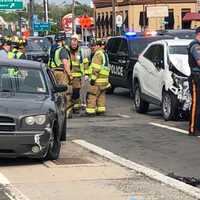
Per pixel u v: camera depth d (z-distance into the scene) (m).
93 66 33.69
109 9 194.12
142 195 15.57
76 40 33.72
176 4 178.50
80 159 20.58
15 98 19.86
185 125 29.25
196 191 15.93
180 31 44.84
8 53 36.84
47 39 69.06
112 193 15.75
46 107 19.41
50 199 15.09
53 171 18.45
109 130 27.81
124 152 22.23
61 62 31.83
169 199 15.18
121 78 43.47
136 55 42.06
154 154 21.80
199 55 25.20
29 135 18.69
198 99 25.69
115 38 45.12
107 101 41.81
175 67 30.22
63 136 24.20
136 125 29.52
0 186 16.48
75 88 34.09
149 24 158.25
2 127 18.55
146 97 33.69
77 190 16.03
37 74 21.75
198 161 20.50
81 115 34.16
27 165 19.38
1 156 18.86
